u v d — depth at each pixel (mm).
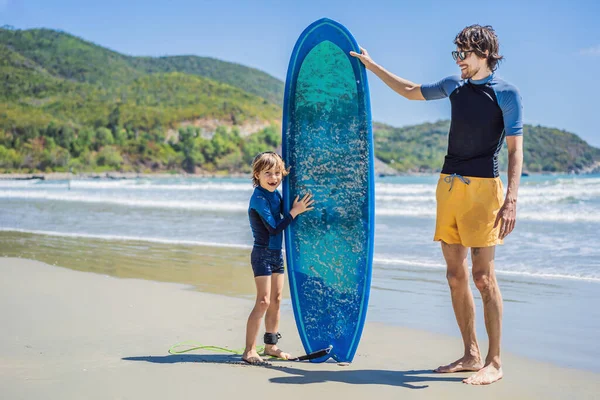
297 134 4285
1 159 133750
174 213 17516
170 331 4664
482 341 4434
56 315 5176
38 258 8992
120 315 5207
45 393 3189
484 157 3496
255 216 3963
